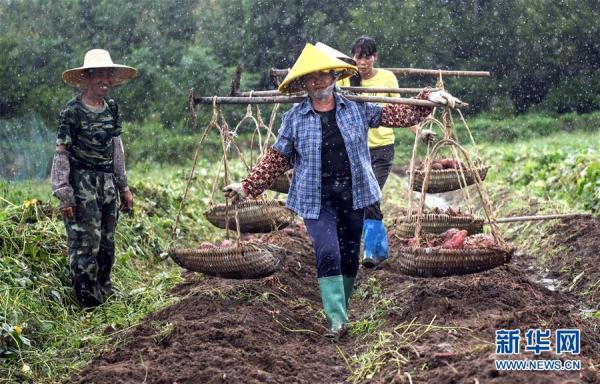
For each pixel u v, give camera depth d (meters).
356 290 8.48
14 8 27.98
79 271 7.62
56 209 9.09
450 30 31.94
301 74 6.55
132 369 5.90
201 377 5.67
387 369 5.68
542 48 32.34
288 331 6.89
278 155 6.85
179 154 25.48
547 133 29.62
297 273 8.70
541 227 10.88
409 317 6.73
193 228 11.68
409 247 6.82
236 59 30.48
